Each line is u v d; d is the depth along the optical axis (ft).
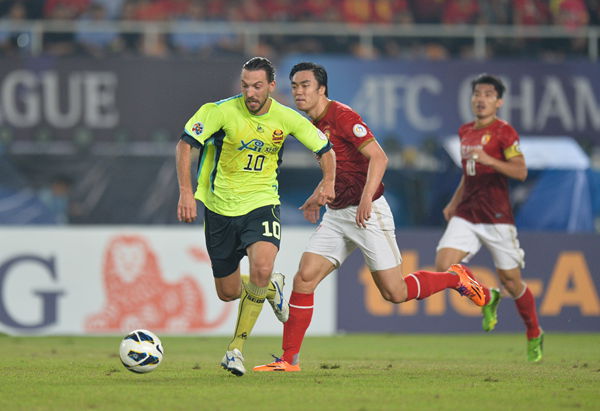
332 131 73.05
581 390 62.54
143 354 67.97
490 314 90.99
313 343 119.24
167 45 183.73
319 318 134.51
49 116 163.02
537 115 169.27
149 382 65.31
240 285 74.54
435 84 169.27
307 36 182.91
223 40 183.01
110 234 131.85
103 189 163.84
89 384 63.93
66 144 163.32
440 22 197.47
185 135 67.41
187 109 165.48
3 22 182.50
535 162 161.99
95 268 131.64
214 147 69.87
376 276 75.00
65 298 131.03
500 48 183.73
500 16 197.57
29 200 162.61
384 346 114.11
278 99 168.66
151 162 164.55
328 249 74.23
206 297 132.46
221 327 132.57
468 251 93.86
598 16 199.52
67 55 163.32
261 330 133.80
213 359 90.99
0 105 161.99
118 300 131.54
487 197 92.63
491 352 105.09
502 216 92.48
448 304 136.87
